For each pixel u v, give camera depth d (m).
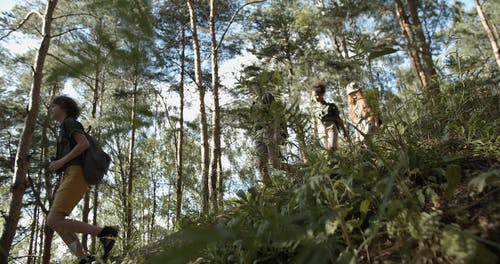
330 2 7.70
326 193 1.18
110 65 0.59
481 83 2.06
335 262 1.02
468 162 1.55
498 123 1.79
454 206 1.22
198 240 0.47
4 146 9.31
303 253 1.00
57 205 2.51
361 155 1.63
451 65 2.03
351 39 1.52
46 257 4.53
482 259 0.86
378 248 1.18
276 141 1.69
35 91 2.92
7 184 10.53
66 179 2.55
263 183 2.24
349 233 1.26
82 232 2.57
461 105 2.03
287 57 13.00
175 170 7.29
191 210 2.57
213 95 8.88
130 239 2.71
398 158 1.41
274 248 1.30
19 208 2.92
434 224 1.01
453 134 1.86
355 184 1.46
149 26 0.60
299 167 1.80
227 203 2.27
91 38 0.59
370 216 1.36
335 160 1.65
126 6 0.58
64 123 2.58
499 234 1.04
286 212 1.45
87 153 2.53
